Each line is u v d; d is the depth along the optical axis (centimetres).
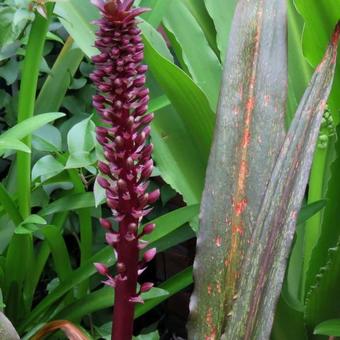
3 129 174
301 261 132
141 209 83
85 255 136
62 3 122
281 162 83
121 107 80
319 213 128
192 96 110
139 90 81
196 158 123
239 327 81
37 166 121
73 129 118
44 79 172
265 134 98
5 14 122
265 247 81
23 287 137
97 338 139
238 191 95
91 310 124
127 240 84
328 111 124
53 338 131
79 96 166
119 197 83
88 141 117
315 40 118
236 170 96
